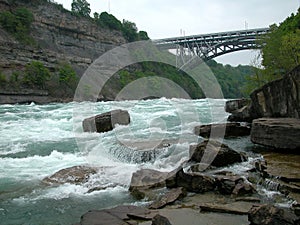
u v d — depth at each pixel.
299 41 25.12
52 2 72.06
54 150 13.51
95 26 69.88
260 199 7.43
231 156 10.54
